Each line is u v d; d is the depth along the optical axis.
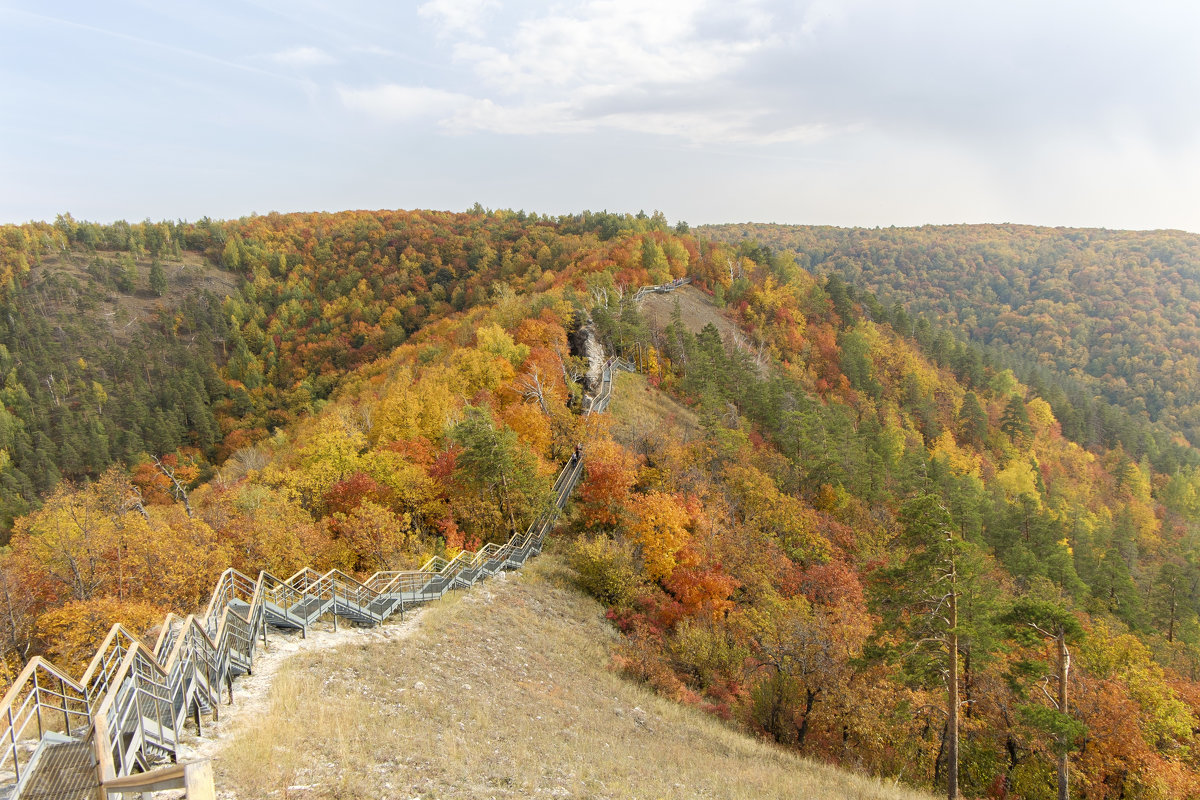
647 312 98.31
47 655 25.08
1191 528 102.00
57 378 151.88
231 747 12.60
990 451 113.50
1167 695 33.06
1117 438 140.38
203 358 160.25
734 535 44.62
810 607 38.50
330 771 12.55
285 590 21.72
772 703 29.61
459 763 14.43
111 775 8.55
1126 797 28.77
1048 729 23.08
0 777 8.93
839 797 19.91
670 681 28.88
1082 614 49.31
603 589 36.00
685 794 16.58
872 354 124.50
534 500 41.31
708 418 59.62
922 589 24.84
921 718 29.23
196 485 85.75
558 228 192.62
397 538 33.94
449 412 51.03
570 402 60.50
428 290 168.88
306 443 50.66
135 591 29.47
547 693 22.66
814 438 67.88
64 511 30.80
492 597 30.78
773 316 117.06
